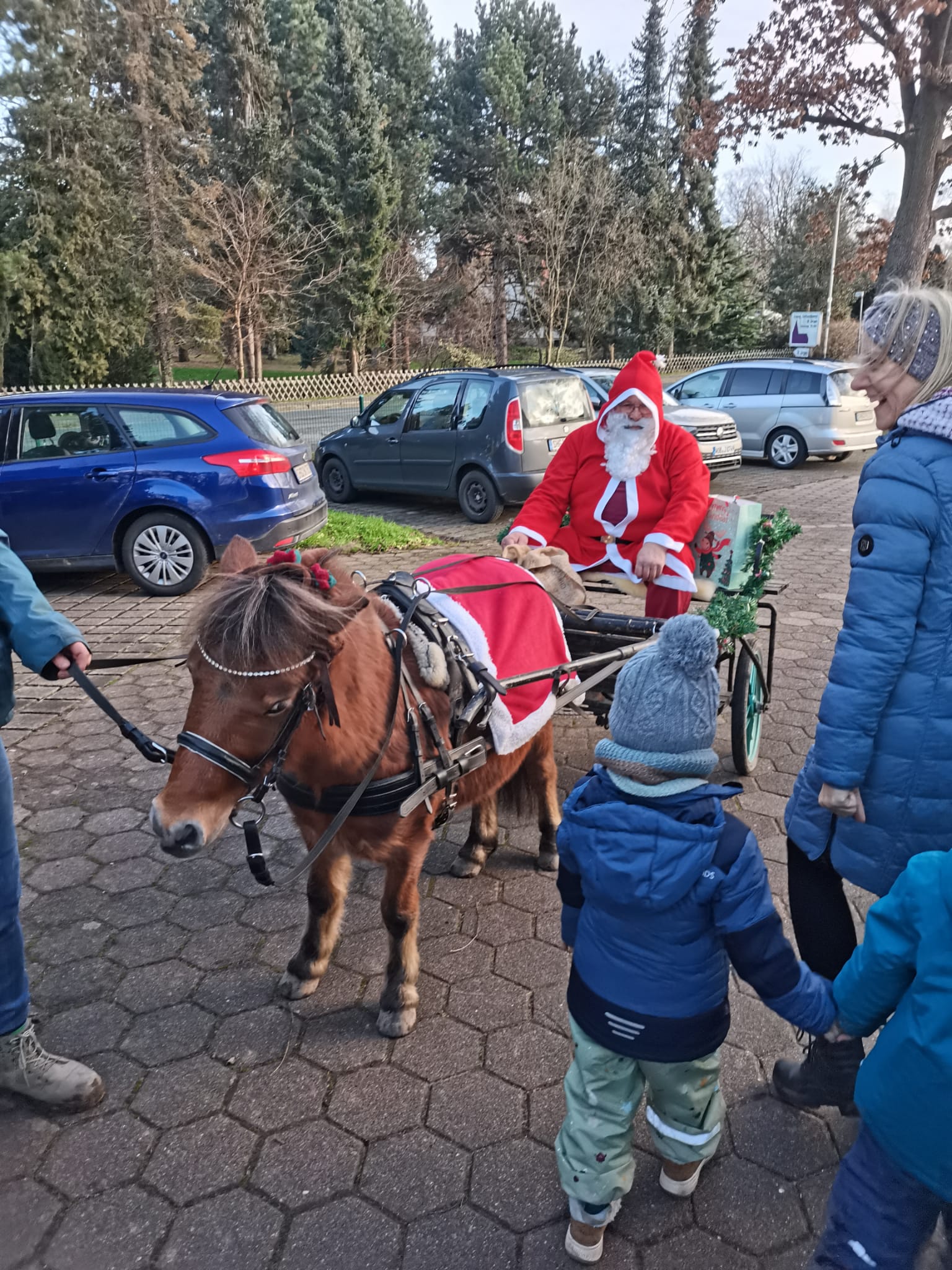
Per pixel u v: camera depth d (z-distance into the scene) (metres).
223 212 31.50
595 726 5.61
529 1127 2.68
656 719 1.95
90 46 29.39
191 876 3.99
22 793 4.72
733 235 39.38
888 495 2.09
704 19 36.94
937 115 18.39
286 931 3.62
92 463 7.97
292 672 2.18
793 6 18.81
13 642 2.64
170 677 6.31
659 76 41.47
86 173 27.19
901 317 2.14
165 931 3.61
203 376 37.41
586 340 37.91
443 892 3.89
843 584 8.71
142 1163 2.57
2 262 25.77
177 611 7.77
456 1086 2.84
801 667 6.52
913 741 2.15
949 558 2.07
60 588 8.62
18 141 27.28
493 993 3.26
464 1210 2.42
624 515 4.59
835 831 2.39
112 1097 2.80
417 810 2.83
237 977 3.34
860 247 33.03
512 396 10.84
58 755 5.16
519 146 41.25
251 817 4.48
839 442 14.87
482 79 39.25
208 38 38.88
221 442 8.07
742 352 40.06
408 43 40.06
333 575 2.52
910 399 2.19
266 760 2.29
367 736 2.58
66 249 27.09
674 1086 2.18
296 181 35.34
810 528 11.01
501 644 3.22
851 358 2.36
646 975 2.06
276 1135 2.66
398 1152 2.60
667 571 4.36
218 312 32.81
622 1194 2.22
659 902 1.96
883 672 2.10
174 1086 2.84
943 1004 1.55
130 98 30.89
